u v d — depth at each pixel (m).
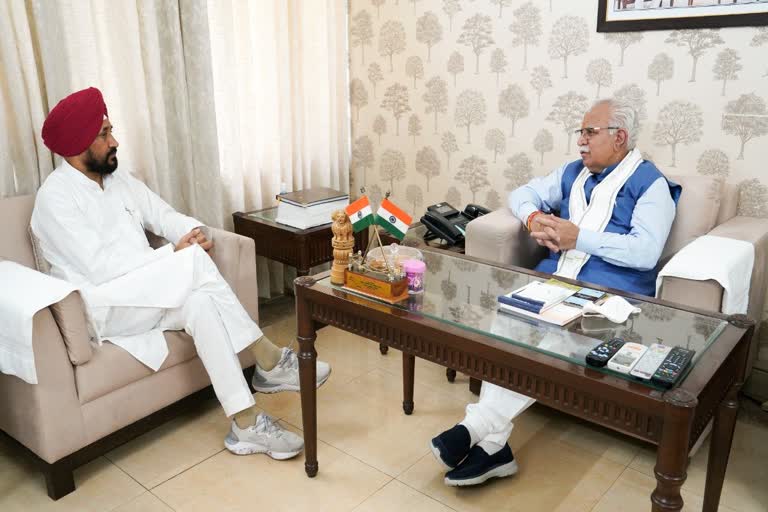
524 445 2.05
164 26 2.47
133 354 1.87
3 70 2.09
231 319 2.04
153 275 1.95
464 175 2.99
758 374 2.36
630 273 2.13
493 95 2.79
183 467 1.93
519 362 1.31
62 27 2.19
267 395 2.34
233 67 2.69
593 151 2.17
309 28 3.00
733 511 1.71
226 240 2.20
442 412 2.23
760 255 2.05
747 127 2.23
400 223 1.62
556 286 1.67
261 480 1.87
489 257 2.32
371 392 2.36
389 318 1.53
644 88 2.41
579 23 2.49
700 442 1.97
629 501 1.78
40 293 1.66
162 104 2.48
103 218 2.06
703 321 1.50
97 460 1.97
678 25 2.27
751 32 2.15
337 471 1.91
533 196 2.41
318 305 1.71
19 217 2.05
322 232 2.67
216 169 2.68
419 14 2.93
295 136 3.07
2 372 1.74
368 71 3.20
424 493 1.81
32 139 2.18
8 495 1.80
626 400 1.17
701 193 2.18
